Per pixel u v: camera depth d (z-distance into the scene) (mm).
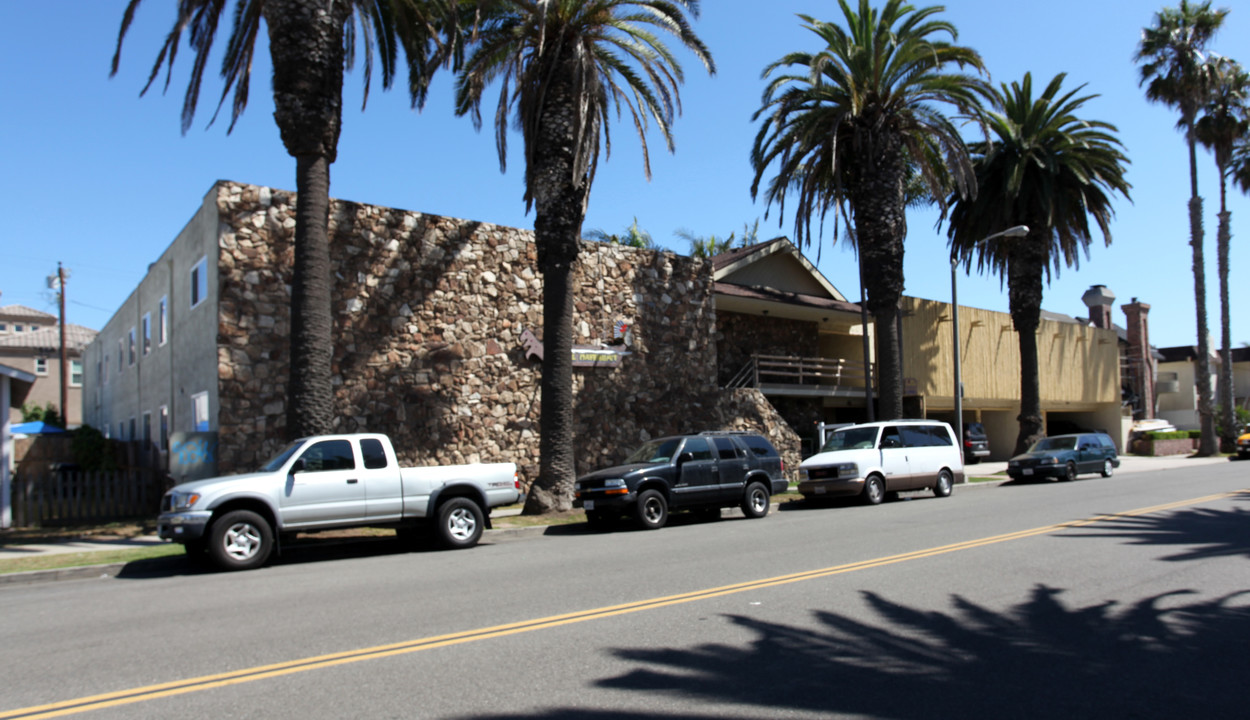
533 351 20656
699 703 4891
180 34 15320
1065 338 40031
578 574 9594
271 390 16781
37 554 12320
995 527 13055
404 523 12516
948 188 26672
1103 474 27078
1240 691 5137
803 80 21328
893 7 22422
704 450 16062
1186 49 37062
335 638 6586
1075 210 30578
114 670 5801
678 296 24172
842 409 33969
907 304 31562
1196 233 39750
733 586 8516
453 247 19719
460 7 16969
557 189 17094
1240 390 69062
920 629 6680
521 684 5285
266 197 17141
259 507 11352
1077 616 7105
